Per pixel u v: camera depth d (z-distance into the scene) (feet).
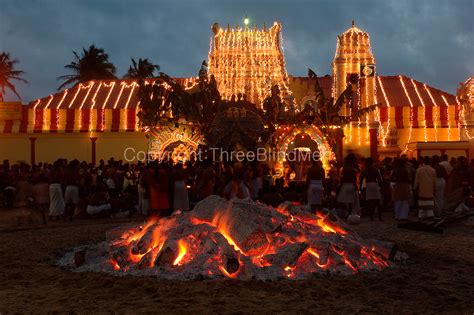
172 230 28.04
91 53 211.00
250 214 27.81
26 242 38.52
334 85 111.96
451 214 48.80
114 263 27.63
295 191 56.29
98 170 71.20
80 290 22.91
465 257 30.63
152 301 20.74
